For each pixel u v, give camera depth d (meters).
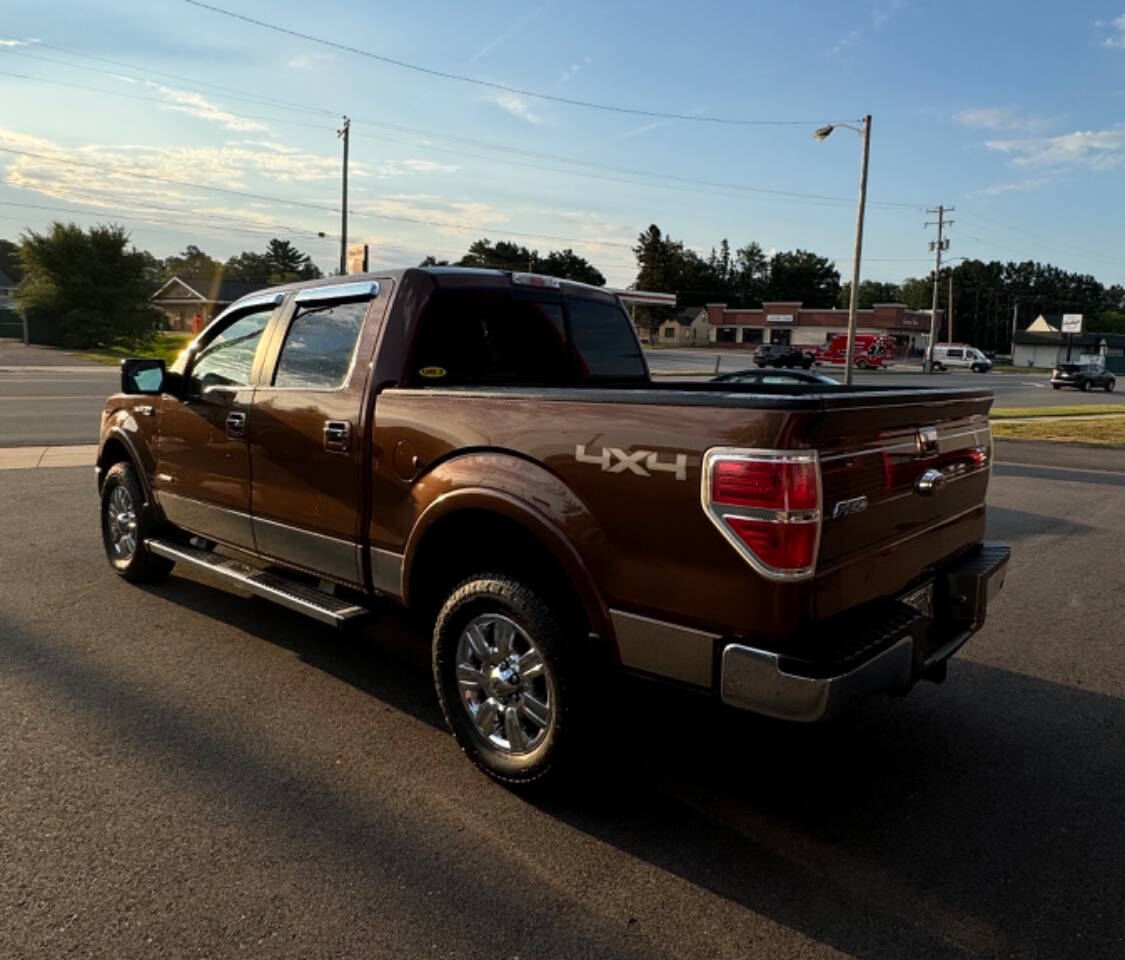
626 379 4.98
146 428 5.29
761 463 2.53
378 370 3.77
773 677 2.56
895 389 3.41
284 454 4.18
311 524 4.08
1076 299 143.00
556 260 98.19
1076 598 6.11
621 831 3.04
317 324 4.16
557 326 4.55
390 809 3.13
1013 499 10.34
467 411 3.36
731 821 3.13
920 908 2.64
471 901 2.61
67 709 3.87
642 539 2.80
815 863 2.88
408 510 3.56
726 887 2.73
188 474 4.92
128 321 49.59
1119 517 9.20
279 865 2.76
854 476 2.75
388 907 2.57
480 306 4.12
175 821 2.99
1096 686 4.51
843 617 2.80
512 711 3.28
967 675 4.65
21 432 13.43
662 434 2.75
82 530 7.21
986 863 2.89
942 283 126.19
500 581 3.26
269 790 3.23
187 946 2.37
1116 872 2.85
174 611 5.25
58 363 34.81
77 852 2.79
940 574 3.50
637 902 2.63
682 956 2.40
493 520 3.28
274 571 4.53
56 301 48.38
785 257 130.75
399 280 3.87
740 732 3.93
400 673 4.43
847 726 4.00
